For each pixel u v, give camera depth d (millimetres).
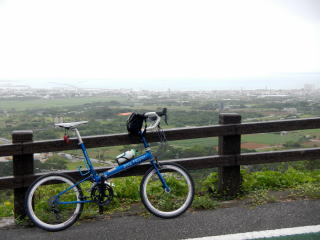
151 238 3406
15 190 4039
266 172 5258
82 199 3871
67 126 3889
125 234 3533
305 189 4672
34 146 4012
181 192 4754
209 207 4152
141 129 4121
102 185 3896
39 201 4465
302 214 3850
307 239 3234
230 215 3898
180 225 3689
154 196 4594
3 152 3939
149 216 3998
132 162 4012
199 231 3512
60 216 3975
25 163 4047
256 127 4473
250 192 4641
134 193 4633
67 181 3883
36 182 3805
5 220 4102
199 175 5383
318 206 4082
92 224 3842
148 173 4027
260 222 3666
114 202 4438
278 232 3396
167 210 4168
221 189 4551
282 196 4484
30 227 3867
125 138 4254
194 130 4352
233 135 4473
